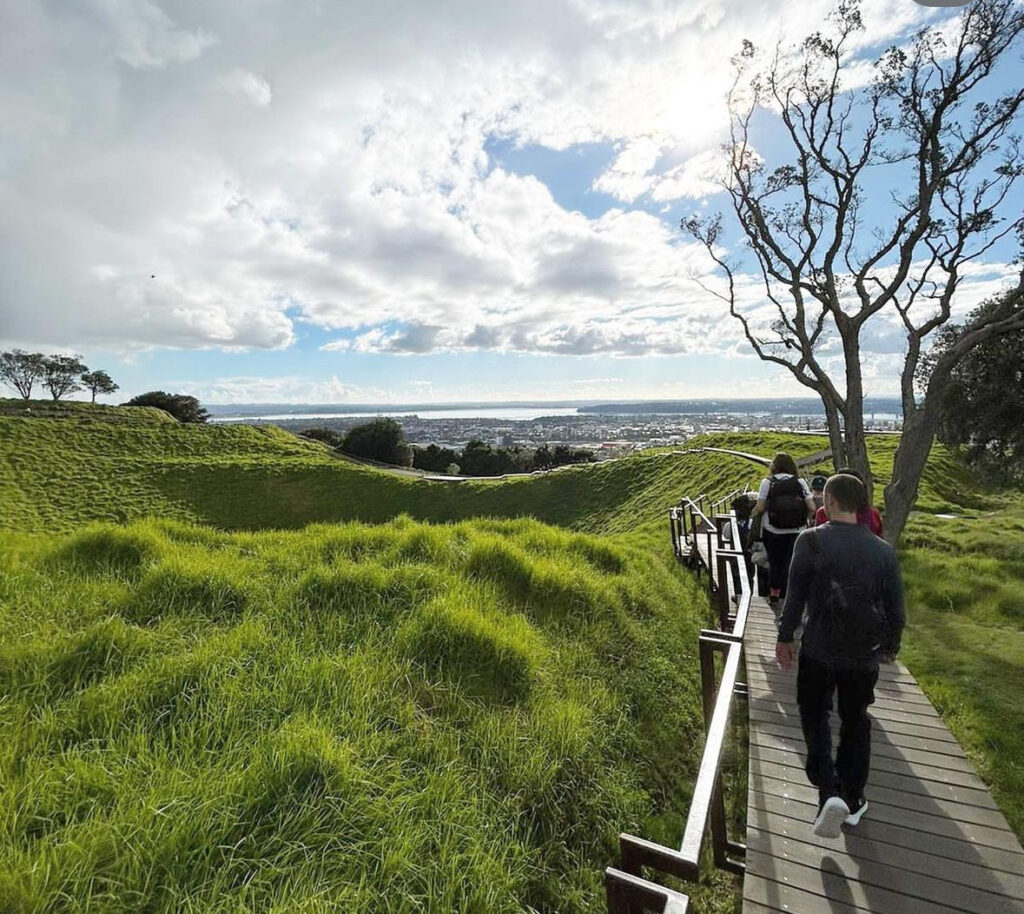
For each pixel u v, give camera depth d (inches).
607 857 129.6
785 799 126.3
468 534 308.7
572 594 241.9
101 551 221.1
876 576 110.8
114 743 115.3
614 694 186.4
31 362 3417.8
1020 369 565.0
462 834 111.7
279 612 182.1
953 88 446.6
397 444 2475.4
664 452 1537.9
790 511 223.6
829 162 516.7
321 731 120.2
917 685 177.5
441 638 172.1
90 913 82.0
